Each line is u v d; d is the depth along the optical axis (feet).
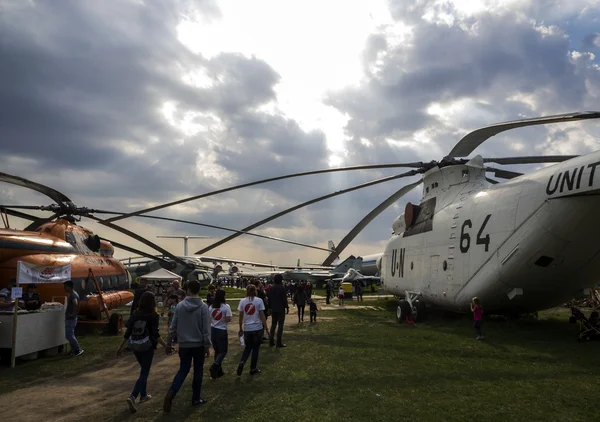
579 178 30.76
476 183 46.80
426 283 48.57
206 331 17.57
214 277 126.00
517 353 28.12
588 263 34.73
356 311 63.87
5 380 22.58
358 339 34.55
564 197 32.19
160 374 23.86
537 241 34.06
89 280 44.75
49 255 40.06
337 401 18.08
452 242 43.91
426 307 49.14
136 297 36.06
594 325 32.65
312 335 37.47
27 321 26.48
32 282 31.78
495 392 19.22
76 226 50.47
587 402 17.76
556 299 38.37
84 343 33.94
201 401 17.98
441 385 20.43
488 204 39.78
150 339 17.78
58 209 50.85
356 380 21.40
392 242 63.21
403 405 17.48
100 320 44.21
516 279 36.35
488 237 38.27
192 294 17.83
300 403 17.88
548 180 33.91
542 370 23.43
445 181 50.03
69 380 22.58
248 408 17.35
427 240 49.62
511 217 36.19
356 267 155.12
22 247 38.42
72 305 29.12
